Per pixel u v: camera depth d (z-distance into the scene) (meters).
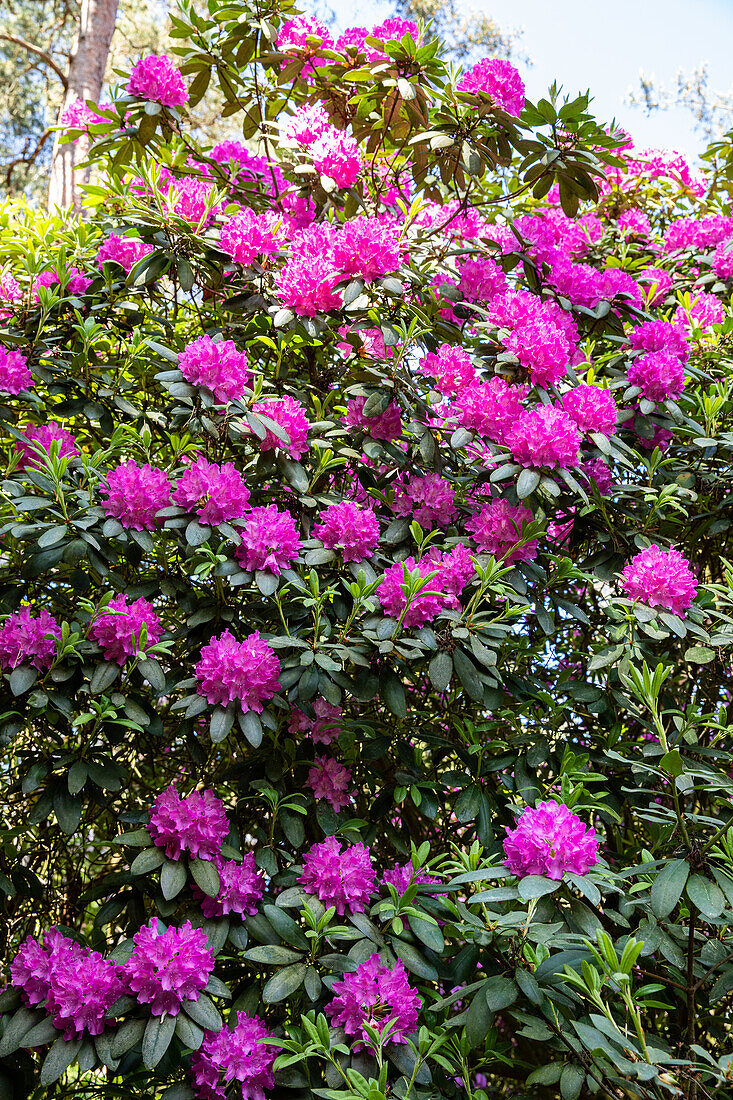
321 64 2.54
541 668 2.32
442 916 1.68
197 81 2.51
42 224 2.45
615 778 1.95
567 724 2.09
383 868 2.01
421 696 2.20
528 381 1.95
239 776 1.92
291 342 2.13
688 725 1.60
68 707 1.68
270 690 1.68
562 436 1.76
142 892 1.76
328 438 2.03
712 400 2.15
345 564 1.88
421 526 1.99
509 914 1.35
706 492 2.29
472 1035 1.37
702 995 1.78
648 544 2.02
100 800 1.77
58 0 8.81
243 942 1.59
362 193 2.42
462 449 2.14
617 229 2.94
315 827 1.94
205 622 1.86
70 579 1.91
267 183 2.61
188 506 1.74
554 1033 1.38
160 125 2.41
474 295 2.29
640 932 1.45
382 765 1.99
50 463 1.72
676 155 3.14
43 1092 1.72
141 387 2.22
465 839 2.14
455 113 2.30
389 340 1.94
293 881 1.67
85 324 2.05
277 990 1.44
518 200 2.94
